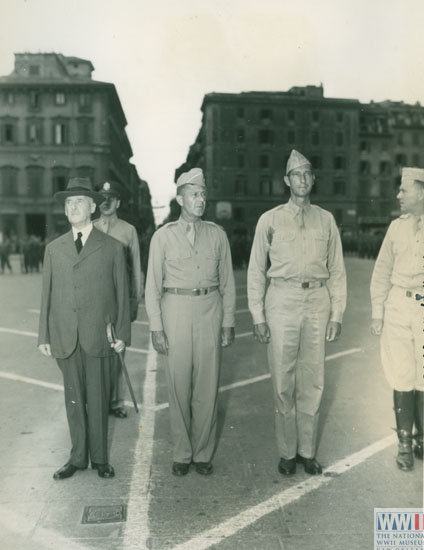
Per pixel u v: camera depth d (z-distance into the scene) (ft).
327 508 9.87
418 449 12.17
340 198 149.07
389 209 148.77
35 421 14.69
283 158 144.87
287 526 9.27
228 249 12.11
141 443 13.14
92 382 11.24
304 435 11.57
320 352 11.43
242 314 35.47
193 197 11.34
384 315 12.10
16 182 145.07
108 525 9.31
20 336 27.73
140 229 32.07
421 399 12.08
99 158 142.72
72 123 141.49
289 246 11.25
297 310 11.23
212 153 141.49
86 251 11.17
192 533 9.05
